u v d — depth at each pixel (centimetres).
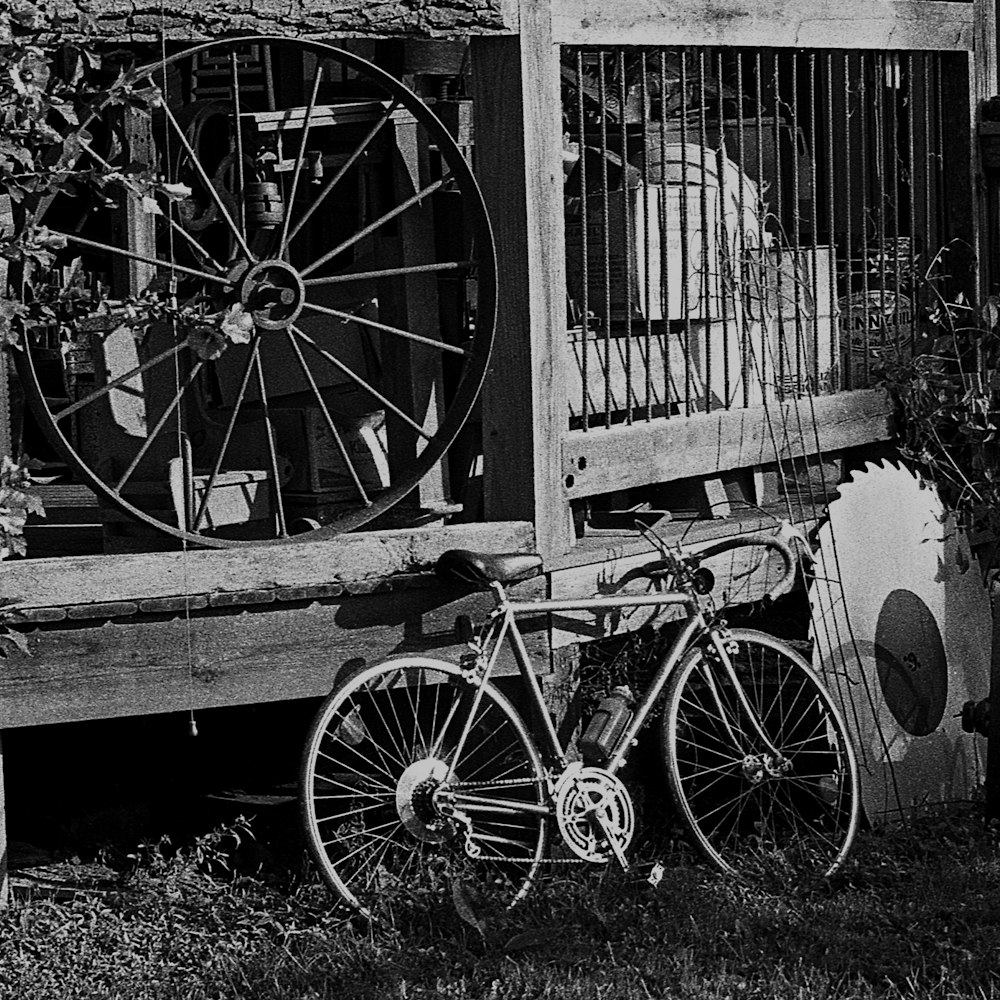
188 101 623
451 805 500
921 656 624
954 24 669
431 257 562
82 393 620
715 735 618
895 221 657
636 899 511
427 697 591
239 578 489
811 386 633
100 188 437
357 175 603
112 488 495
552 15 512
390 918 491
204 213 524
